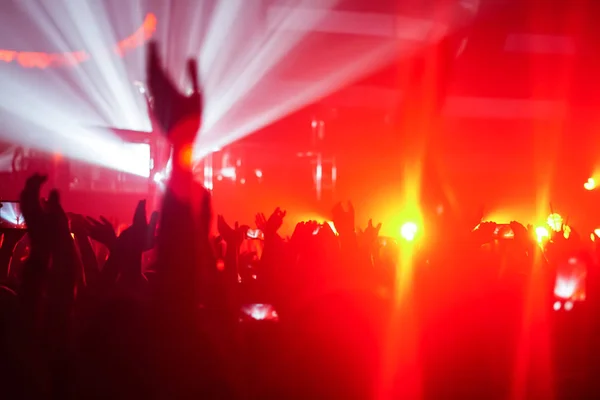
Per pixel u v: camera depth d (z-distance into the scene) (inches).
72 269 161.3
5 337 158.4
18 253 226.5
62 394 157.3
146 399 154.3
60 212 161.9
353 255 182.5
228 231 191.8
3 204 265.7
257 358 178.4
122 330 155.4
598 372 193.2
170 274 157.2
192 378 155.7
